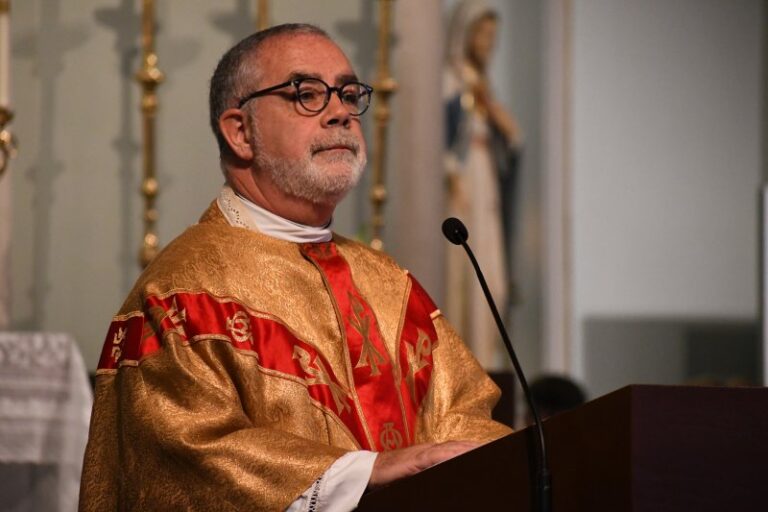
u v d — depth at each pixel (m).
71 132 17.41
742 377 28.81
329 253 8.45
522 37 27.97
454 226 7.79
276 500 6.81
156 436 7.08
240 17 18.00
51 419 11.30
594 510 5.93
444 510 6.41
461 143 26.91
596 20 28.58
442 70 19.83
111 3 17.58
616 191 28.52
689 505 5.77
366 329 8.19
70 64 17.44
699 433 5.82
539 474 6.02
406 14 19.56
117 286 17.44
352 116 8.32
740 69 29.31
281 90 8.20
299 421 7.52
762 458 5.82
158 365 7.30
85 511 7.36
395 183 19.36
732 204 29.11
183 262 7.82
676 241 28.81
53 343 11.41
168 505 7.01
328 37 8.50
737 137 29.22
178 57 17.75
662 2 29.05
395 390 8.08
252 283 7.93
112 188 17.48
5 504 11.28
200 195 17.64
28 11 17.31
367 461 6.88
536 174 27.78
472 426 8.23
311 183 8.16
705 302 28.88
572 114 28.28
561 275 27.84
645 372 28.39
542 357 27.48
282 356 7.67
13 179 17.16
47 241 17.27
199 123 17.72
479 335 26.56
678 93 29.02
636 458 5.78
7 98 13.80
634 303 28.44
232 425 7.14
